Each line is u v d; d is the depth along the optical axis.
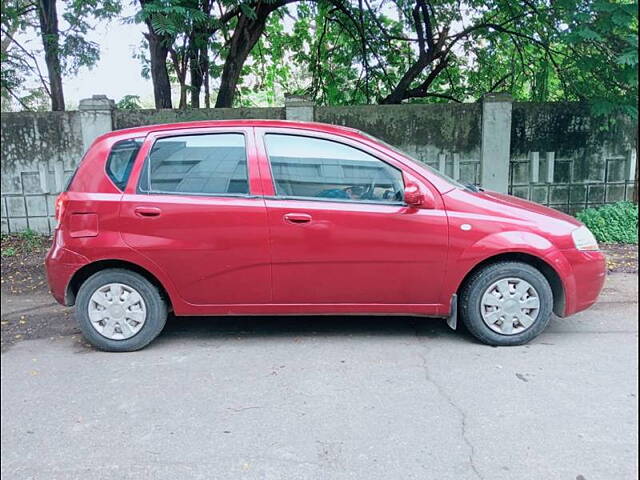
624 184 8.73
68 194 4.09
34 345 4.33
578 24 6.99
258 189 4.02
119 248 3.99
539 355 3.92
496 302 4.04
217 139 4.11
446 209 3.99
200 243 4.00
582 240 4.09
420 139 8.42
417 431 2.93
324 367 3.77
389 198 4.03
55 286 4.11
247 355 4.01
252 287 4.06
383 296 4.07
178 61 9.48
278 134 4.09
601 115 8.12
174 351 4.13
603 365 3.73
